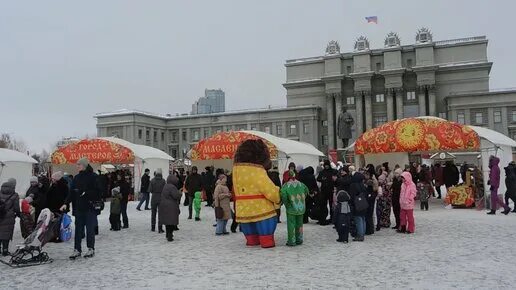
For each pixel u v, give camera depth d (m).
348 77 87.38
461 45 83.62
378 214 13.96
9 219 10.26
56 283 7.63
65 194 11.05
